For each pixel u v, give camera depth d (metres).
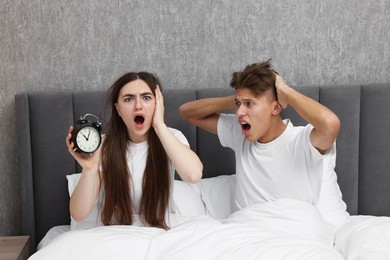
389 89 2.31
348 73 2.46
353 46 2.47
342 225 1.96
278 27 2.44
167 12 2.39
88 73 2.40
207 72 2.44
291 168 1.89
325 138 1.75
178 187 2.13
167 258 1.49
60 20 2.36
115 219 1.89
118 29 2.38
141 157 1.91
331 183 2.16
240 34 2.43
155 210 1.87
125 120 1.85
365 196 2.37
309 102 1.77
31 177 2.30
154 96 1.85
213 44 2.43
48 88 2.39
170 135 1.82
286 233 1.73
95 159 1.75
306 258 1.45
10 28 2.35
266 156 1.92
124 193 1.86
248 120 1.84
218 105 2.04
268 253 1.47
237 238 1.57
